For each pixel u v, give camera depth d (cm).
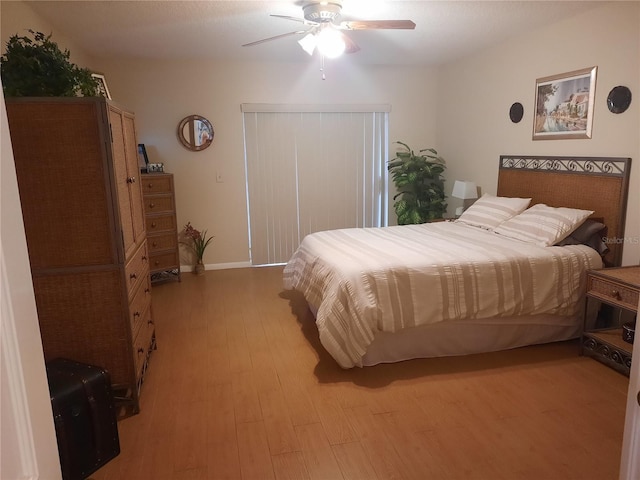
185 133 509
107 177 217
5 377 73
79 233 220
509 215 393
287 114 536
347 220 578
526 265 299
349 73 543
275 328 361
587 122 349
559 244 331
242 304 420
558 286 304
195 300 433
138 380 248
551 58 380
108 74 484
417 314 282
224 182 533
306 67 529
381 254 313
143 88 495
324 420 234
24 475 78
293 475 195
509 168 440
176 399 257
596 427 225
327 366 294
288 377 280
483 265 293
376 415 238
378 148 571
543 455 205
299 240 569
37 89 212
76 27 361
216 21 350
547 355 305
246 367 294
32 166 210
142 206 297
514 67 426
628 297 267
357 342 273
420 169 539
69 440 187
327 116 547
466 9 333
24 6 300
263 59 505
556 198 381
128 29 369
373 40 423
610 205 329
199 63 502
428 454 207
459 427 227
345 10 333
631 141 316
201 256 529
